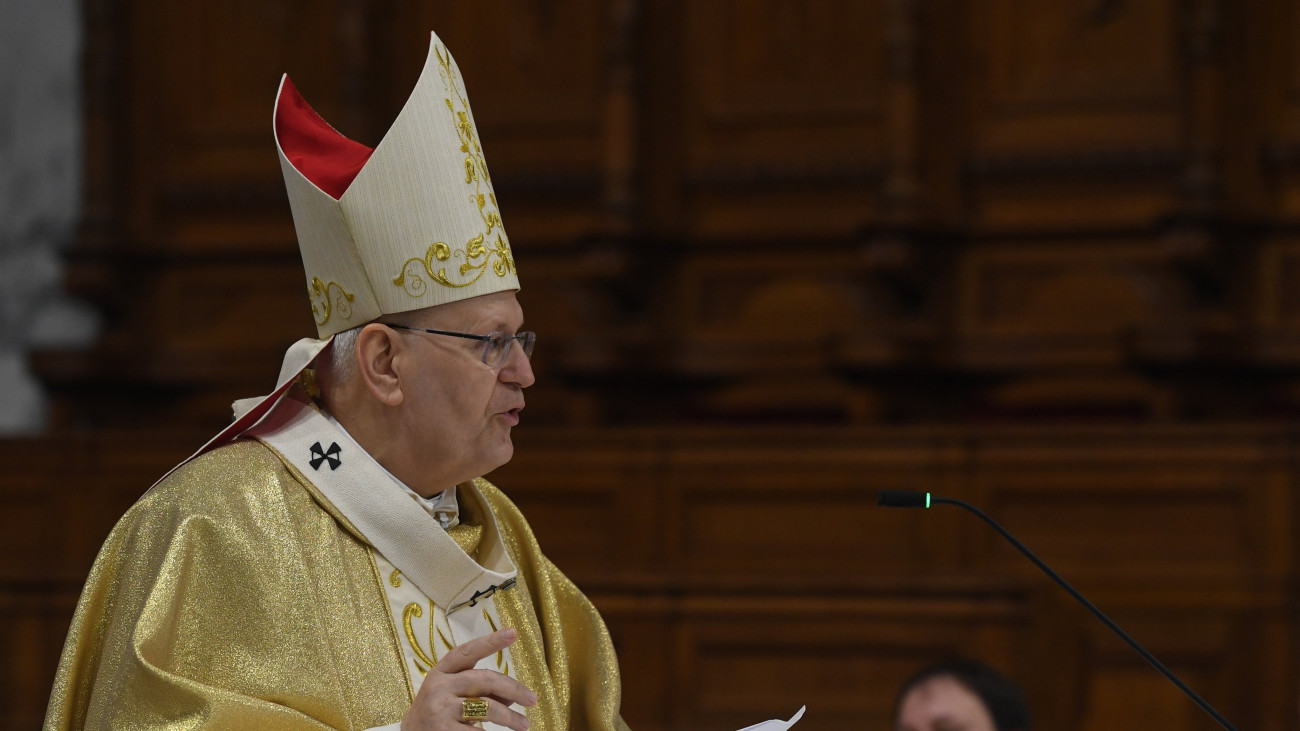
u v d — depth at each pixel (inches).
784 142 993.5
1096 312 938.7
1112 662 717.3
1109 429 716.7
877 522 725.3
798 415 961.5
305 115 271.1
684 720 706.8
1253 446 702.5
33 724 730.2
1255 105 924.0
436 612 253.1
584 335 955.3
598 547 750.5
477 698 219.3
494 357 253.0
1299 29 919.0
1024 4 963.3
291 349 261.0
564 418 1001.5
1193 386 877.8
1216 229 892.0
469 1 1041.5
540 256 1021.8
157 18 1087.0
